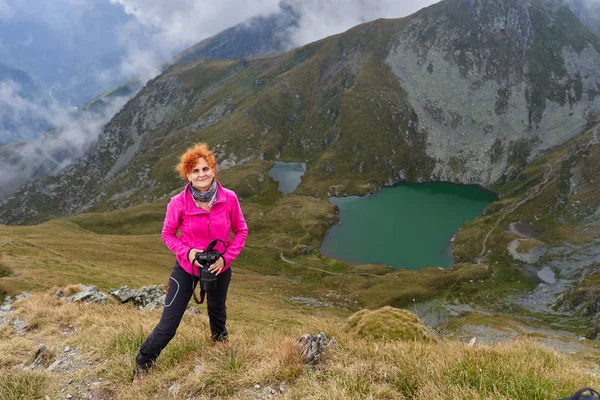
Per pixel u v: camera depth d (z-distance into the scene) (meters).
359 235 191.25
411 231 196.38
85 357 7.55
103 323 10.08
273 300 104.94
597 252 155.88
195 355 6.61
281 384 5.45
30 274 52.09
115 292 20.06
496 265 156.00
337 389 4.79
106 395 5.96
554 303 128.50
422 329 9.74
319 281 141.12
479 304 128.50
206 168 5.49
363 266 154.88
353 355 6.11
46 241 116.31
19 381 6.23
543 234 179.62
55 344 8.76
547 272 151.00
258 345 6.79
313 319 8.20
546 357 6.54
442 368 5.29
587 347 78.06
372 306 121.94
